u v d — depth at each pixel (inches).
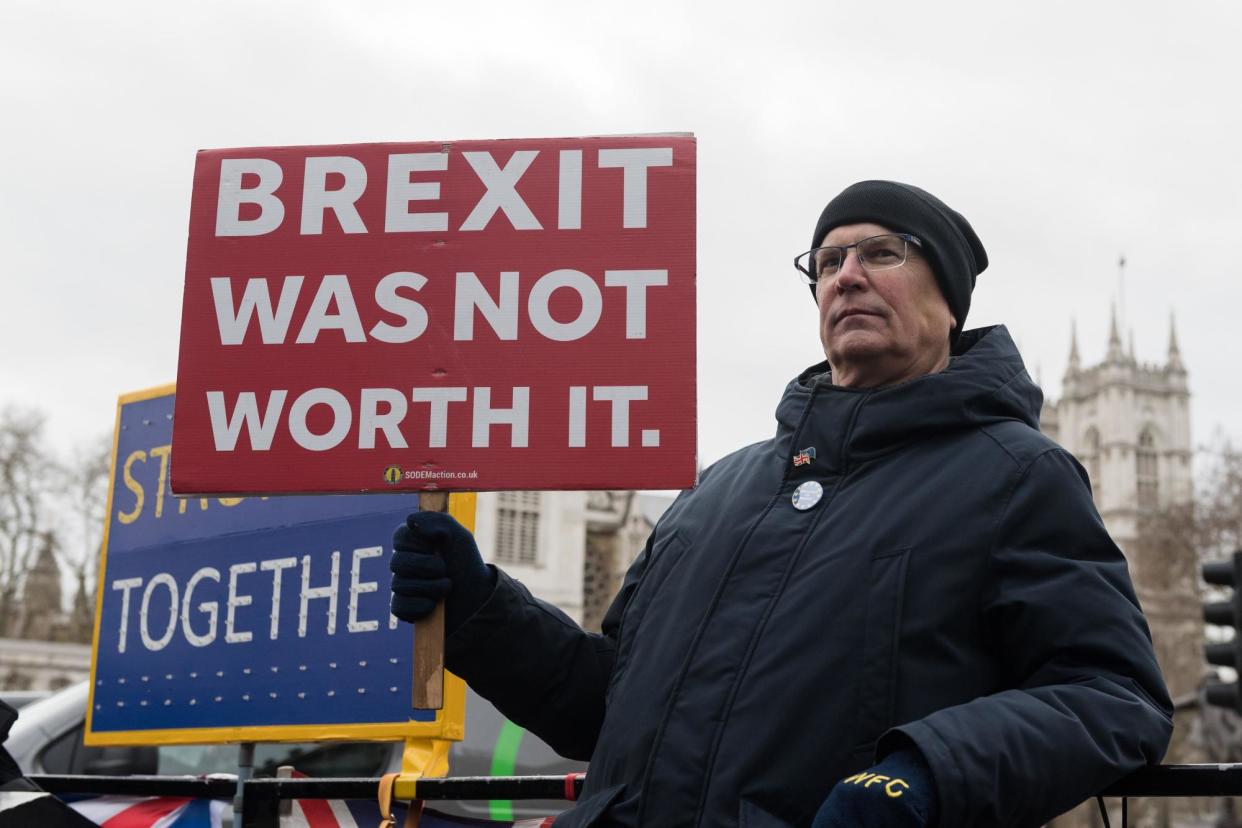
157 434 148.7
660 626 87.7
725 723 79.7
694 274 98.0
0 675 1838.1
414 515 93.0
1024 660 77.7
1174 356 3917.3
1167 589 2128.4
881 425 86.9
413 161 102.8
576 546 2394.2
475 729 199.9
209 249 103.6
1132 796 80.4
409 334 99.8
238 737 134.6
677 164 100.1
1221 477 1932.8
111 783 130.0
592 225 99.7
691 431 95.3
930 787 65.3
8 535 2298.2
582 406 96.6
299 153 104.4
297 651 134.4
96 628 146.1
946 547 80.6
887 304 91.9
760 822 75.9
